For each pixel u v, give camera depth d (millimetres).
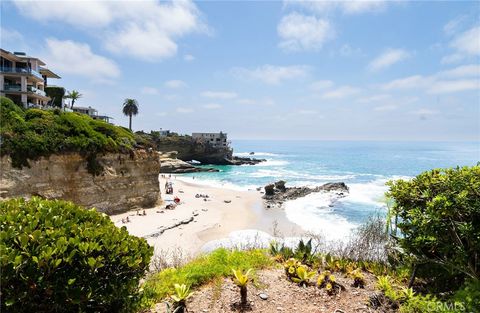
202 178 67312
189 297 5793
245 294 5555
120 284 5008
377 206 36281
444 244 5062
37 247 4270
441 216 4957
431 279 6180
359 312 5215
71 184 25594
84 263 4520
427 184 5371
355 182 61750
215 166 98625
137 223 25844
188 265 7688
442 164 106000
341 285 6141
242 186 55188
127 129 35344
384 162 117125
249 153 198375
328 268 7312
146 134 100562
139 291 5746
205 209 33125
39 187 23578
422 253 5590
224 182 60562
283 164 109250
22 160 22828
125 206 29734
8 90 39250
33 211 5391
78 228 5047
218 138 113688
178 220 27031
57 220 5156
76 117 27938
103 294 4781
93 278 4641
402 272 6504
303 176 72875
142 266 5527
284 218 30703
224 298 5707
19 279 4062
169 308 5258
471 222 4664
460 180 4930
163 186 51000
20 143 22797
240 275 5766
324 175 75250
